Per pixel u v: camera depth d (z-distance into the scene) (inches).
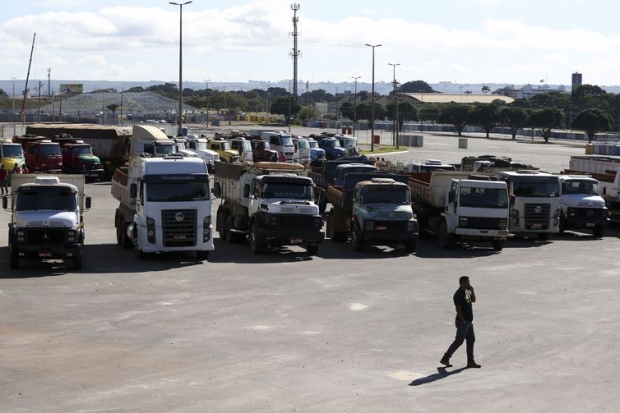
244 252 1555.1
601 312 1100.5
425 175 1982.0
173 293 1170.0
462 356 879.7
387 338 946.1
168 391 740.7
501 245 1660.9
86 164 2918.3
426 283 1278.3
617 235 1946.4
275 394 737.0
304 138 3868.1
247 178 1608.0
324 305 1111.0
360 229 1582.2
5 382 761.0
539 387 768.9
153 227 1413.6
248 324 1002.7
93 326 978.7
